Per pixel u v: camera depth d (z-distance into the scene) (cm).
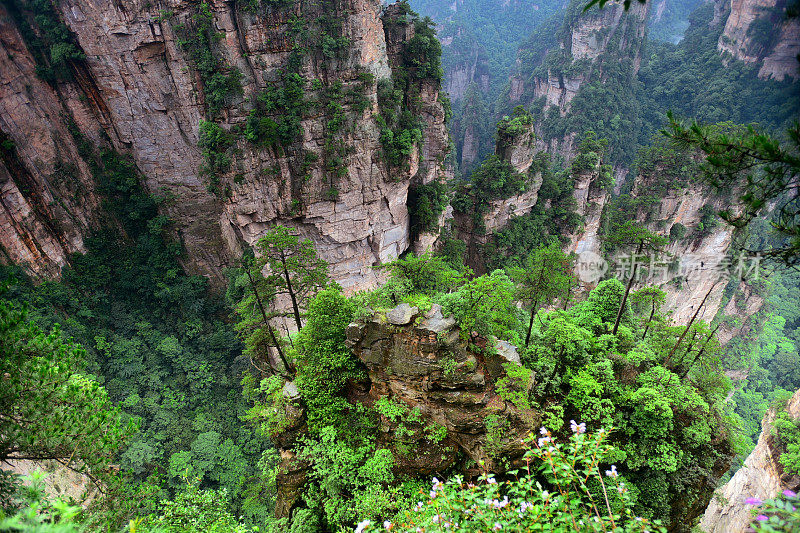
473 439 2162
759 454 3591
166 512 1848
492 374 2291
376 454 2228
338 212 4800
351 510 2177
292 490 2411
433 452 2227
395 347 2258
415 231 5669
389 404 2283
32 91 4656
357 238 5012
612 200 7281
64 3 4347
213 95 4194
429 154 5491
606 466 2392
